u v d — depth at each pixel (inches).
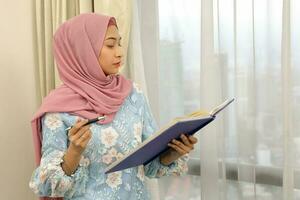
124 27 68.5
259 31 64.0
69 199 52.5
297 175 62.1
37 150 56.0
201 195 69.5
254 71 64.2
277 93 63.9
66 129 52.8
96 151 52.0
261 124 65.6
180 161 57.4
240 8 64.9
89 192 52.1
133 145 53.9
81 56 55.1
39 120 54.9
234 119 67.7
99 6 69.7
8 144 72.5
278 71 63.5
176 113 73.5
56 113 52.7
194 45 70.9
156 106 73.4
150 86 73.6
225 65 67.0
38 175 50.1
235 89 66.3
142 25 73.6
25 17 75.7
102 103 53.4
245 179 66.9
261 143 65.9
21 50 75.1
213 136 67.5
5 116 71.9
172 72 73.0
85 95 54.0
